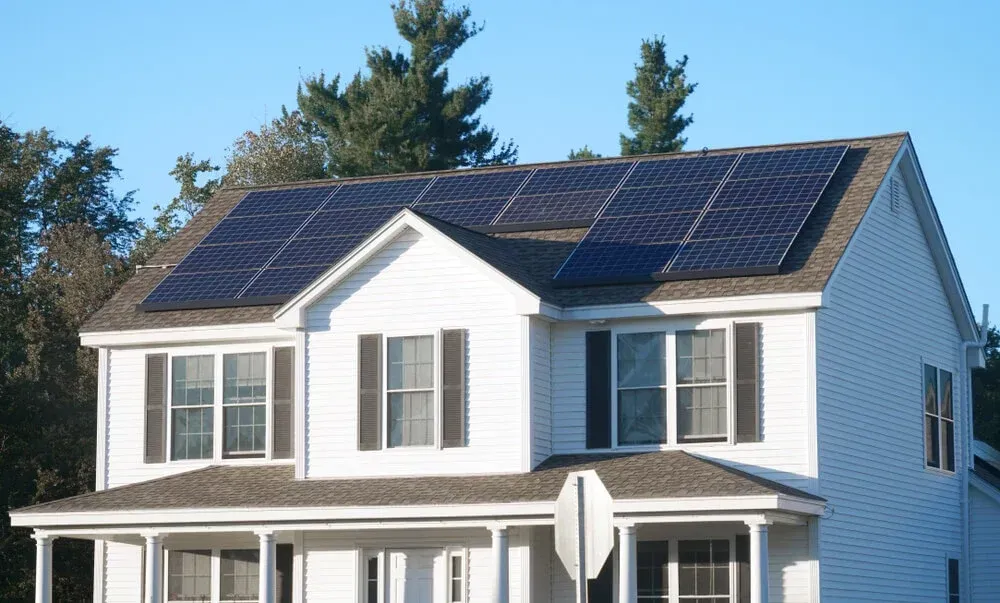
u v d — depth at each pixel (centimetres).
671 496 2578
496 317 2866
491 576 2852
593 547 1705
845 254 2834
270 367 3122
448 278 2906
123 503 2955
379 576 2977
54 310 5147
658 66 7381
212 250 3375
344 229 3338
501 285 2858
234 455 3139
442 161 6725
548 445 2900
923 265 3344
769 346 2788
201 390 3184
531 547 2827
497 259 2938
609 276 2900
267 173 6625
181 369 3206
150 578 2931
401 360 2928
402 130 6562
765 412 2775
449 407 2873
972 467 3544
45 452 4372
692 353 2842
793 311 2773
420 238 2933
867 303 3025
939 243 3362
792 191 3045
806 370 2752
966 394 3522
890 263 3156
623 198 3212
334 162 6794
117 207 7162
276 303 3097
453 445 2864
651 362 2870
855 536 2875
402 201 3441
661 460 2770
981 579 3406
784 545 2753
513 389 2841
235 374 3162
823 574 2739
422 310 2917
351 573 2992
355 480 2912
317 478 2953
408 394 2916
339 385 2961
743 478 2612
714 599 2781
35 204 6681
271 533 2852
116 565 3234
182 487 3012
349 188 3581
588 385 2900
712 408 2817
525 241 3189
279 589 3061
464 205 3362
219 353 3177
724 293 2781
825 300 2722
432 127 6731
